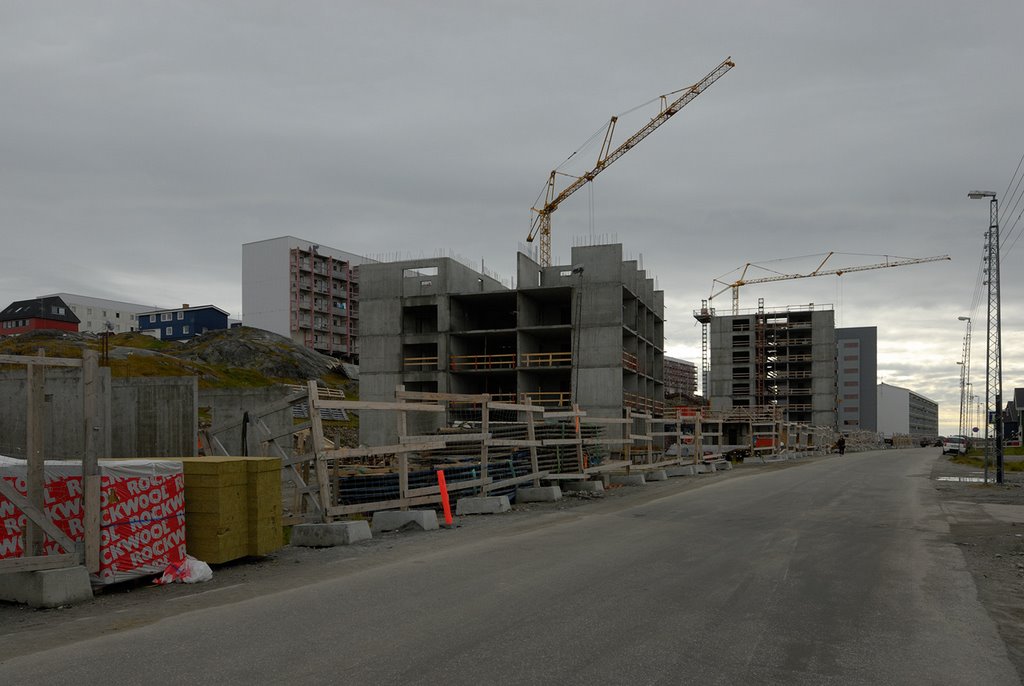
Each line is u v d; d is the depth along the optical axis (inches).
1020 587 333.1
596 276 2161.7
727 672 208.4
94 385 320.8
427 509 584.7
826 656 225.1
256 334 3693.4
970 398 4249.5
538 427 826.2
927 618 274.1
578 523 549.0
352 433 2084.2
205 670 207.2
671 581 331.0
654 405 2674.7
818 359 4367.6
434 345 2373.3
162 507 343.9
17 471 311.3
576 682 197.5
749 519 573.0
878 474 1234.6
